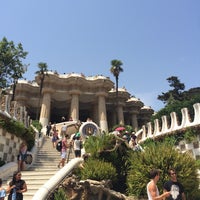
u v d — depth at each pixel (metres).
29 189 11.59
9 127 15.89
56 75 54.34
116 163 13.88
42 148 21.73
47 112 52.34
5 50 30.78
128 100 66.56
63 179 11.55
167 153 11.71
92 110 61.47
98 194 11.12
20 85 56.31
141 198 11.38
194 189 11.23
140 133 31.59
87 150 14.66
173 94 65.38
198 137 18.81
